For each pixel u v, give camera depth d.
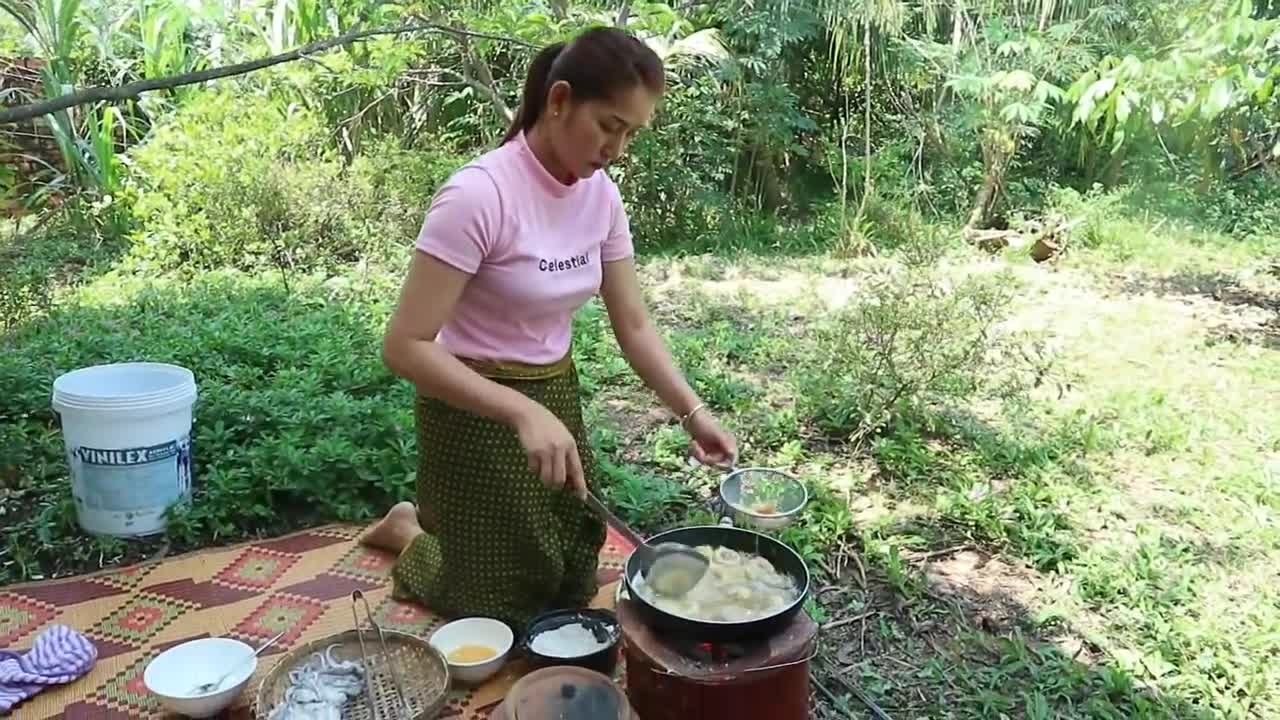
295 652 2.26
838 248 7.75
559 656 2.26
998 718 2.36
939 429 3.94
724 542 2.17
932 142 8.75
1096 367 4.88
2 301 4.76
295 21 7.30
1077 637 2.68
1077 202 8.23
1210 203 8.48
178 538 3.00
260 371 4.18
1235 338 5.44
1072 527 3.24
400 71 7.13
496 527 2.36
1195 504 3.42
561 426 1.96
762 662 1.88
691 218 8.18
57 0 7.17
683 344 5.05
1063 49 8.01
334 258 6.67
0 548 2.93
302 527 3.11
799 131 9.14
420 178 7.12
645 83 1.98
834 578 2.96
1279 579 2.96
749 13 8.40
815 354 4.75
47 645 2.35
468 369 2.04
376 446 3.42
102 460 2.90
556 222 2.18
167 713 2.21
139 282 5.89
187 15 7.43
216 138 6.71
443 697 2.13
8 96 7.19
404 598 2.67
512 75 7.54
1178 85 5.09
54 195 7.36
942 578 2.96
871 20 8.34
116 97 3.02
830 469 3.66
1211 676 2.52
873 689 2.46
